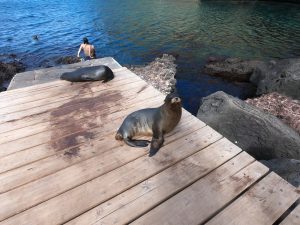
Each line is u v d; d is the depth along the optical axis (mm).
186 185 3064
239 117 6434
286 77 9078
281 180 3137
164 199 2893
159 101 4875
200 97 10258
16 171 3271
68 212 2744
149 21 22656
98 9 27328
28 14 25312
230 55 14812
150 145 3697
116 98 5020
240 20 23297
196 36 18609
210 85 11188
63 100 4988
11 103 4879
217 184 3072
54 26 21406
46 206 2811
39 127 4148
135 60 14484
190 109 9469
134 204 2832
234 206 2812
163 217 2693
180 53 15180
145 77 10930
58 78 7055
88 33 19578
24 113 4543
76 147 3693
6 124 4223
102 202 2854
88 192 2973
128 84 5586
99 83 5668
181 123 4211
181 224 2623
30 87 5547
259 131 6219
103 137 3896
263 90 9875
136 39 18094
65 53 15797
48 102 4918
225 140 3805
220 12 26375
